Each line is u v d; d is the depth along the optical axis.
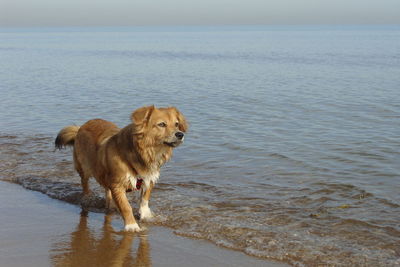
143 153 6.27
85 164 7.24
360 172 8.57
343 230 6.08
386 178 8.20
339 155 9.66
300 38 98.69
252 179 8.30
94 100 17.23
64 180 8.38
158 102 16.64
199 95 18.28
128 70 29.39
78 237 5.96
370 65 29.92
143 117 6.16
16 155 9.91
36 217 6.69
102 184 6.89
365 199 7.22
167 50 53.81
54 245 5.70
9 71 28.98
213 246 5.67
